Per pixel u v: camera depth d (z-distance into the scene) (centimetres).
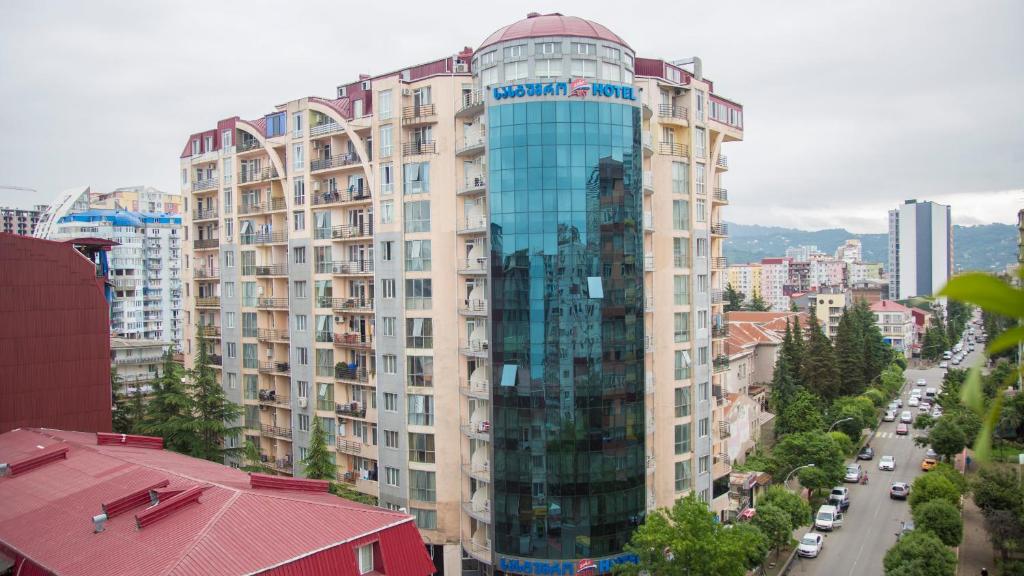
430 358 6725
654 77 6812
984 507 7219
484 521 6366
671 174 6831
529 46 6178
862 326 16562
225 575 3341
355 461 7594
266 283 8500
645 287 6688
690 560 5125
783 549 7638
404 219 6819
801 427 10244
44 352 6106
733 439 8819
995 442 9762
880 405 13612
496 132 6153
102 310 6450
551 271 6044
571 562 6016
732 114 8075
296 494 4384
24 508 4262
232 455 8431
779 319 15862
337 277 7581
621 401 6159
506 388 6144
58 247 6209
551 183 6031
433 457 6744
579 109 6041
